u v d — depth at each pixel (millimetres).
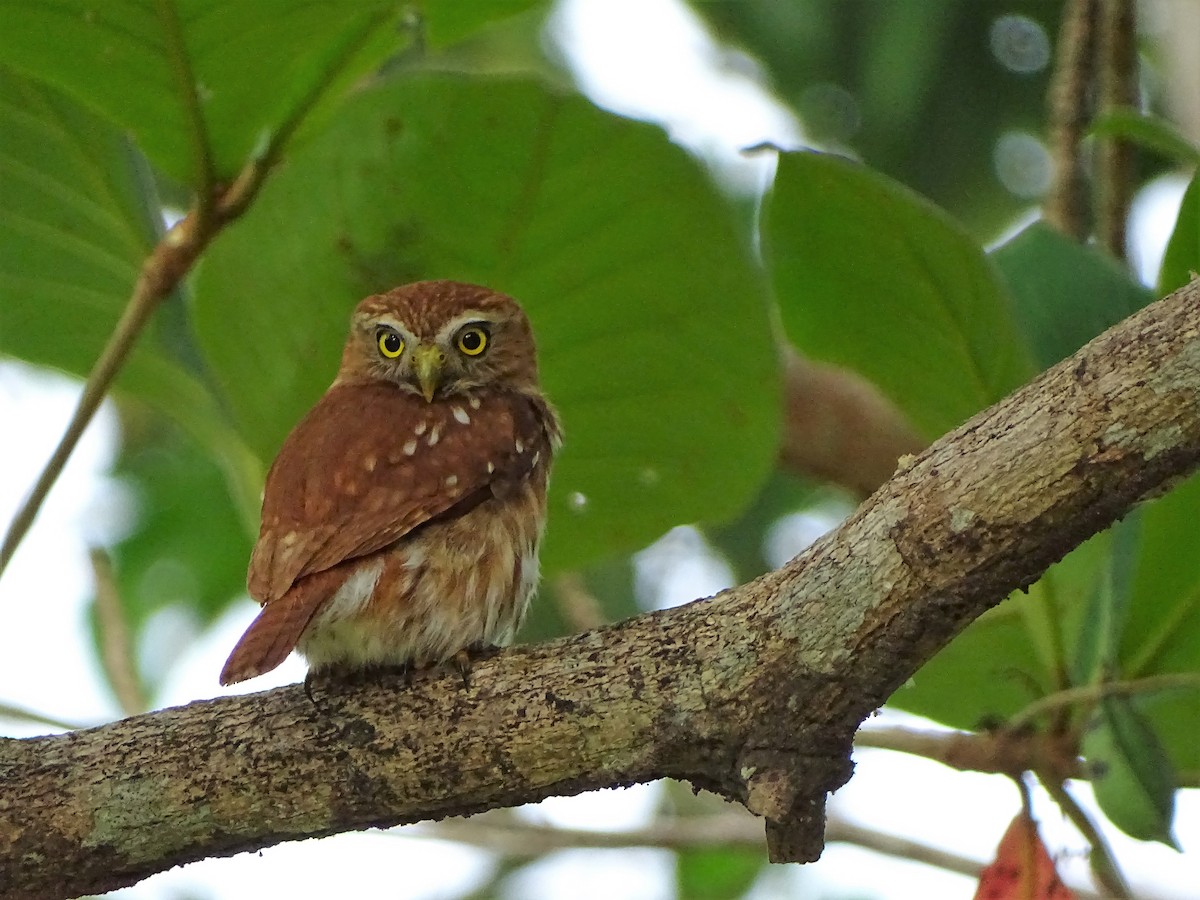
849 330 8547
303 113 7453
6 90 8891
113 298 9688
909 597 6129
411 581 8242
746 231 13516
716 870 14586
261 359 9703
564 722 6789
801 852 6578
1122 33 10617
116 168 9242
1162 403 5668
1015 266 8844
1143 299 8688
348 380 9938
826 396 12625
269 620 7629
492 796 7004
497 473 8867
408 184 8930
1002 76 13898
